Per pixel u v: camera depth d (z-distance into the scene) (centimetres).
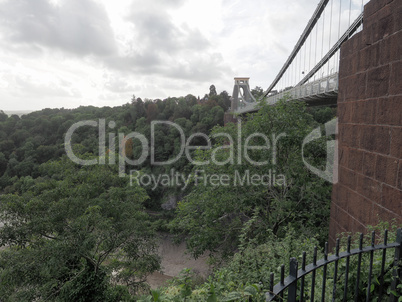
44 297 970
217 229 1008
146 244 1097
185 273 249
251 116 1144
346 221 497
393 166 365
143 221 1179
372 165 414
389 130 375
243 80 5916
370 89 425
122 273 1107
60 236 962
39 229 929
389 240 292
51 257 913
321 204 970
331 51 1619
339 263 254
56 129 6303
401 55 353
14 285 924
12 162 4984
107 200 1163
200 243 1004
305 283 263
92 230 1060
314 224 955
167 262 2280
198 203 1073
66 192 1109
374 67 415
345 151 509
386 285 237
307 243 394
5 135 5950
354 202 468
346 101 511
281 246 393
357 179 459
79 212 1056
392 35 374
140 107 7206
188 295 245
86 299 1045
